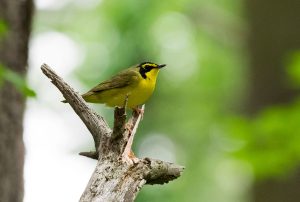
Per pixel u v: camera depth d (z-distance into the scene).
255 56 15.23
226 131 11.50
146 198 17.00
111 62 18.52
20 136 10.12
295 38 14.83
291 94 14.66
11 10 10.26
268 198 14.12
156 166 6.69
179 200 19.48
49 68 7.15
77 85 21.48
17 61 10.28
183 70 24.94
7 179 9.85
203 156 24.52
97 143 6.92
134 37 18.89
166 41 22.00
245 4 15.91
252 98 15.17
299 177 13.86
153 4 20.02
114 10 19.55
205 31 26.42
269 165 11.35
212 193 24.36
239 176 23.14
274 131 11.24
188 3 25.25
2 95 9.88
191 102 25.19
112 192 6.39
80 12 23.55
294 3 14.91
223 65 26.30
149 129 20.31
